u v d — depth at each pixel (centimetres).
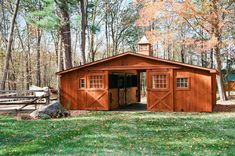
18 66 4241
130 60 2078
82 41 2733
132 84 2709
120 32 4309
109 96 2166
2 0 3634
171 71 2019
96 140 1048
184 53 4297
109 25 4428
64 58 2638
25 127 1368
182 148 923
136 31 4294
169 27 2527
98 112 2023
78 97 2175
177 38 2480
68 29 2617
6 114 1845
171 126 1376
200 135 1142
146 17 2470
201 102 1973
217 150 895
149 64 2052
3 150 920
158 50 4553
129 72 2595
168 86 2027
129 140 1049
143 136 1128
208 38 2523
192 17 2362
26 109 1970
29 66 4191
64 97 2200
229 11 2303
